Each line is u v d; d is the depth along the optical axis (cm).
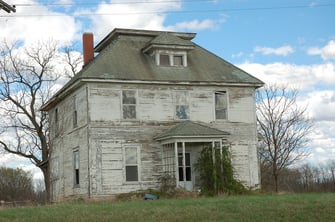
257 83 3831
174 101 3619
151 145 3506
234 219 2022
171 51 3744
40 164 4681
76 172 3644
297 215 2088
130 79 3478
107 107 3444
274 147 4934
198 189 3512
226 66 3934
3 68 4912
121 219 2005
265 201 2445
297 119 5100
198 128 3466
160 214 2092
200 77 3712
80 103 3553
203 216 2061
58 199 3841
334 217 2066
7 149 4950
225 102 3766
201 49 4059
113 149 3416
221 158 3462
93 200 3256
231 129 3738
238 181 3531
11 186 4450
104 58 3612
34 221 1980
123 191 3394
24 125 5012
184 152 3375
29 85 5000
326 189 4475
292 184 4850
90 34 4150
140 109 3525
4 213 2188
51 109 4372
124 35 3906
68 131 3819
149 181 3462
